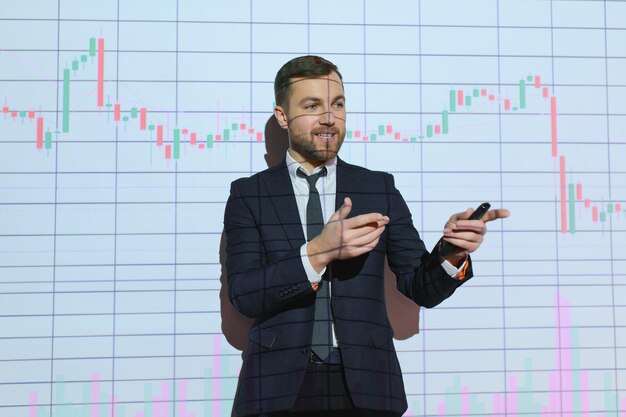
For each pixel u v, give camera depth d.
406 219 1.79
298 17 2.32
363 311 1.64
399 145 2.32
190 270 2.26
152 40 2.29
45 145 2.25
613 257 2.35
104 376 2.22
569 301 2.33
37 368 2.20
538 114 2.37
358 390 1.57
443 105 2.34
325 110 1.74
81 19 2.28
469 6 2.37
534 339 2.31
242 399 1.65
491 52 2.36
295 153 1.80
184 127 2.28
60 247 2.23
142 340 2.23
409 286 1.68
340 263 1.67
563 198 2.35
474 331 2.30
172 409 2.23
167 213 2.26
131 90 2.27
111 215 2.25
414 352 2.28
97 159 2.25
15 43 2.26
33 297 2.21
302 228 1.70
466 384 2.29
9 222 2.22
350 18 2.33
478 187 2.34
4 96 2.25
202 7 2.30
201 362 2.24
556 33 2.38
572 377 2.31
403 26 2.35
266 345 1.63
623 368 2.33
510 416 2.29
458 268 1.57
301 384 1.57
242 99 2.29
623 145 2.38
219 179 2.28
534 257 2.33
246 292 1.58
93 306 2.23
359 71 2.33
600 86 2.38
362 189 1.77
